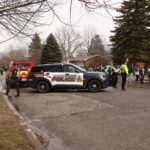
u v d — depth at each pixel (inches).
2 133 295.6
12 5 179.0
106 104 519.2
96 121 383.2
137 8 1576.0
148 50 1627.7
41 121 397.1
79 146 279.0
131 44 1621.6
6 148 247.0
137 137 301.1
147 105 498.9
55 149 270.8
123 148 266.5
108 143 284.0
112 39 1681.8
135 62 1611.7
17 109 492.7
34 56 2645.2
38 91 747.4
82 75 741.3
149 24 1588.3
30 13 183.3
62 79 745.0
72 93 719.1
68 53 3088.1
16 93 737.0
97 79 738.2
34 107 511.8
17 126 335.3
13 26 190.1
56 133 330.0
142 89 828.0
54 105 526.3
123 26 1606.8
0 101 543.8
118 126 350.9
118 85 994.1
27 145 261.0
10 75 677.3
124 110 454.0
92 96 645.3
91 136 312.0
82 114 434.0
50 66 752.3
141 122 367.6
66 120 398.0
